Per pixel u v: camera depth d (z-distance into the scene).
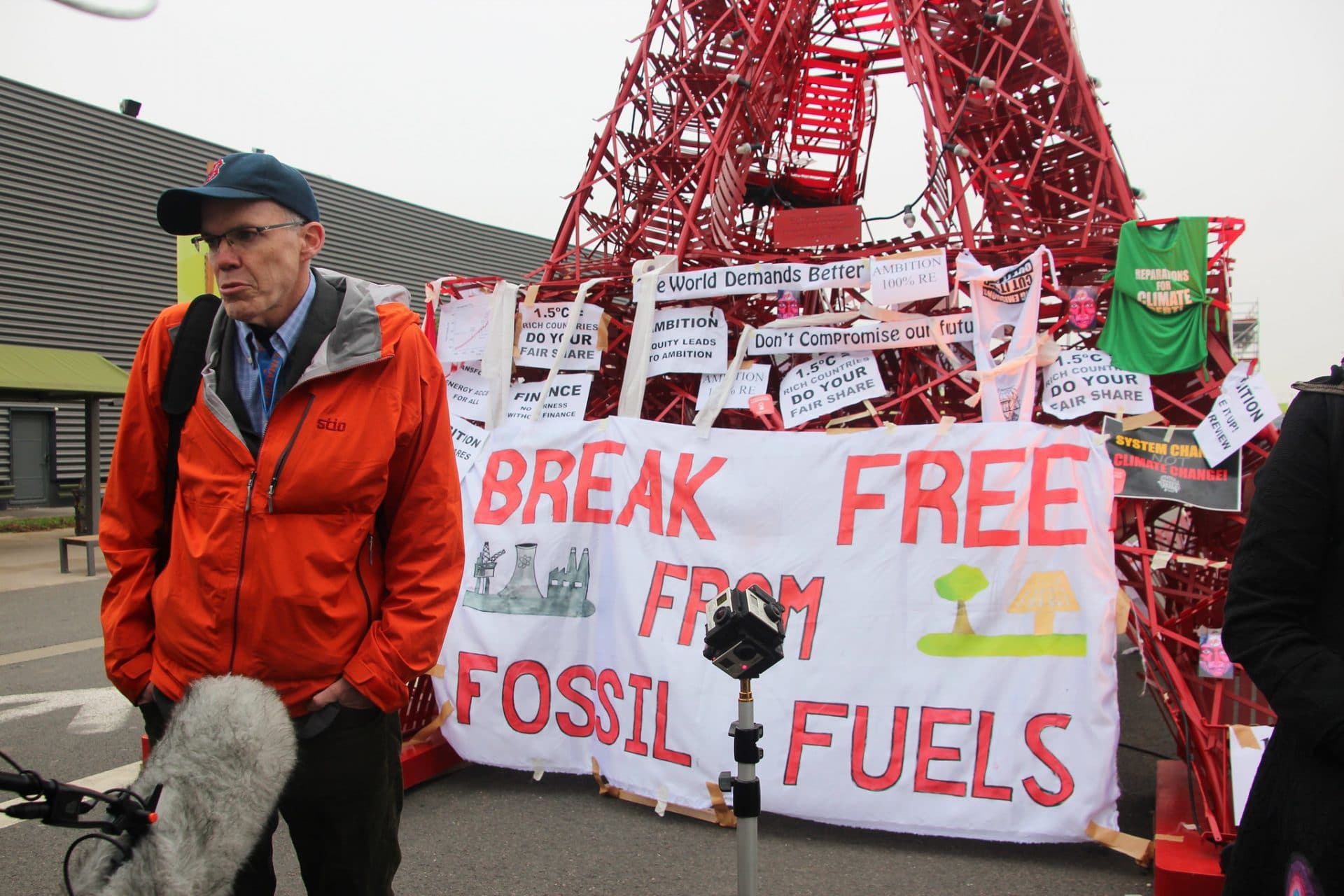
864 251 5.11
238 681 1.88
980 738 3.93
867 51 8.46
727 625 2.58
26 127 17.94
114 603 2.41
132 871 1.56
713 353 4.89
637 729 4.42
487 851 3.96
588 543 4.75
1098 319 4.60
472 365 5.47
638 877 3.72
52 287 18.28
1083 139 5.93
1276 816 1.75
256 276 2.26
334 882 2.43
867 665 4.11
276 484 2.23
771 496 4.39
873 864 3.82
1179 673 3.94
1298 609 1.71
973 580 4.07
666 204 7.07
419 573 2.43
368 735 2.38
